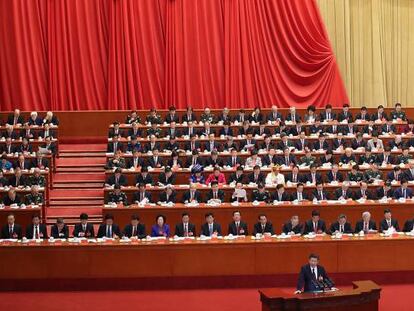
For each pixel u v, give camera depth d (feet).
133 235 72.23
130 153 90.94
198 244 67.82
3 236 71.92
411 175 87.51
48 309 61.41
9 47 106.42
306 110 105.40
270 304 51.16
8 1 106.22
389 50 113.29
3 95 106.22
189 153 90.99
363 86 112.47
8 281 67.21
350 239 68.69
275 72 108.78
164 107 107.86
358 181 84.99
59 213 85.46
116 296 65.62
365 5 112.47
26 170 86.48
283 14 108.68
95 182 90.99
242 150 91.97
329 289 55.21
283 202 79.92
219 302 63.26
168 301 63.82
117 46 106.93
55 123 98.48
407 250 69.36
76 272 67.31
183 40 108.06
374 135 93.20
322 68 108.88
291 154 90.17
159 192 82.84
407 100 113.50
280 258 68.18
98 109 107.14
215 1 108.88
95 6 107.34
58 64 106.32
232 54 108.37
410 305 61.57
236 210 78.64
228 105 108.17
